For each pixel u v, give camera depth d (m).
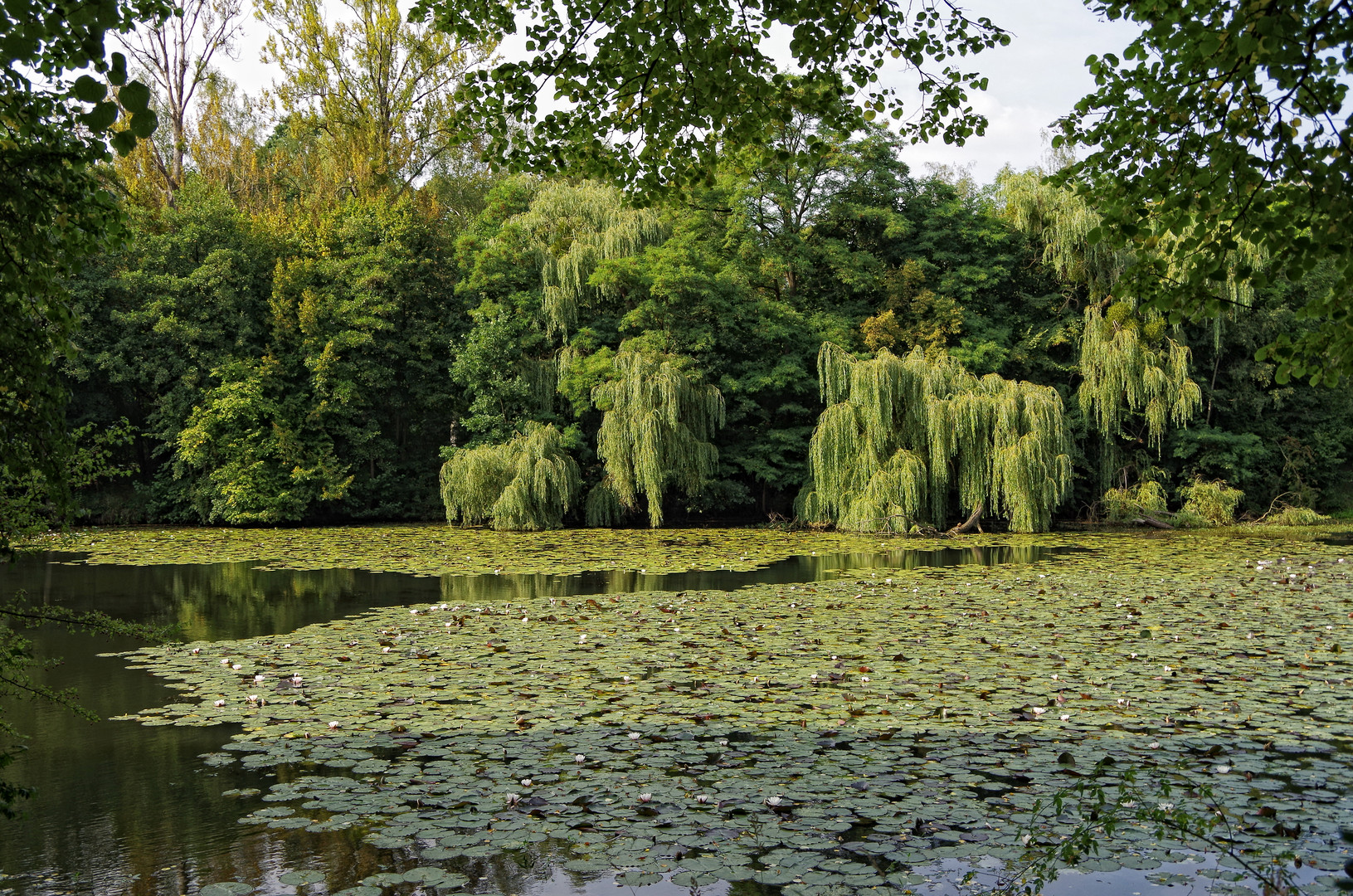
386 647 10.65
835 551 21.16
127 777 6.61
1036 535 24.92
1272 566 17.94
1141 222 4.57
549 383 30.48
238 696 8.63
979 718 7.75
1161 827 4.64
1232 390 32.09
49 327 4.14
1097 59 4.55
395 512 31.81
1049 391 25.27
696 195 30.53
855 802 5.91
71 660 10.20
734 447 31.53
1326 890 4.62
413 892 4.87
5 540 4.15
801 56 6.05
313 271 31.70
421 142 40.69
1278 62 3.47
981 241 32.75
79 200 3.97
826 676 9.19
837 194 33.06
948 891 4.75
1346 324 4.10
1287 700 8.21
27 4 2.82
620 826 5.59
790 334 30.69
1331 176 3.76
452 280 33.91
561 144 6.84
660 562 19.11
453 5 6.51
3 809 4.09
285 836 5.54
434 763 6.73
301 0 37.84
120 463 30.80
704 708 8.12
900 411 25.92
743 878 4.91
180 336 28.41
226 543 22.80
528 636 11.23
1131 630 11.57
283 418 29.27
